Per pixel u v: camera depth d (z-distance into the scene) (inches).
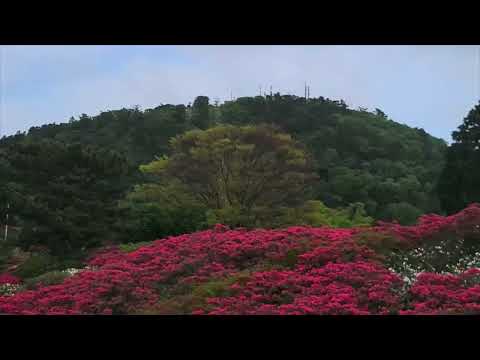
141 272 397.7
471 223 418.9
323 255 374.0
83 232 779.4
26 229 788.6
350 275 331.6
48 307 350.0
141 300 350.6
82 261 709.3
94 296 351.3
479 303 289.0
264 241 420.8
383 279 325.4
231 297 325.4
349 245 389.1
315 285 323.0
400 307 294.5
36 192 834.2
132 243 787.4
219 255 410.0
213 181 764.0
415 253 402.9
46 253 772.0
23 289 482.9
